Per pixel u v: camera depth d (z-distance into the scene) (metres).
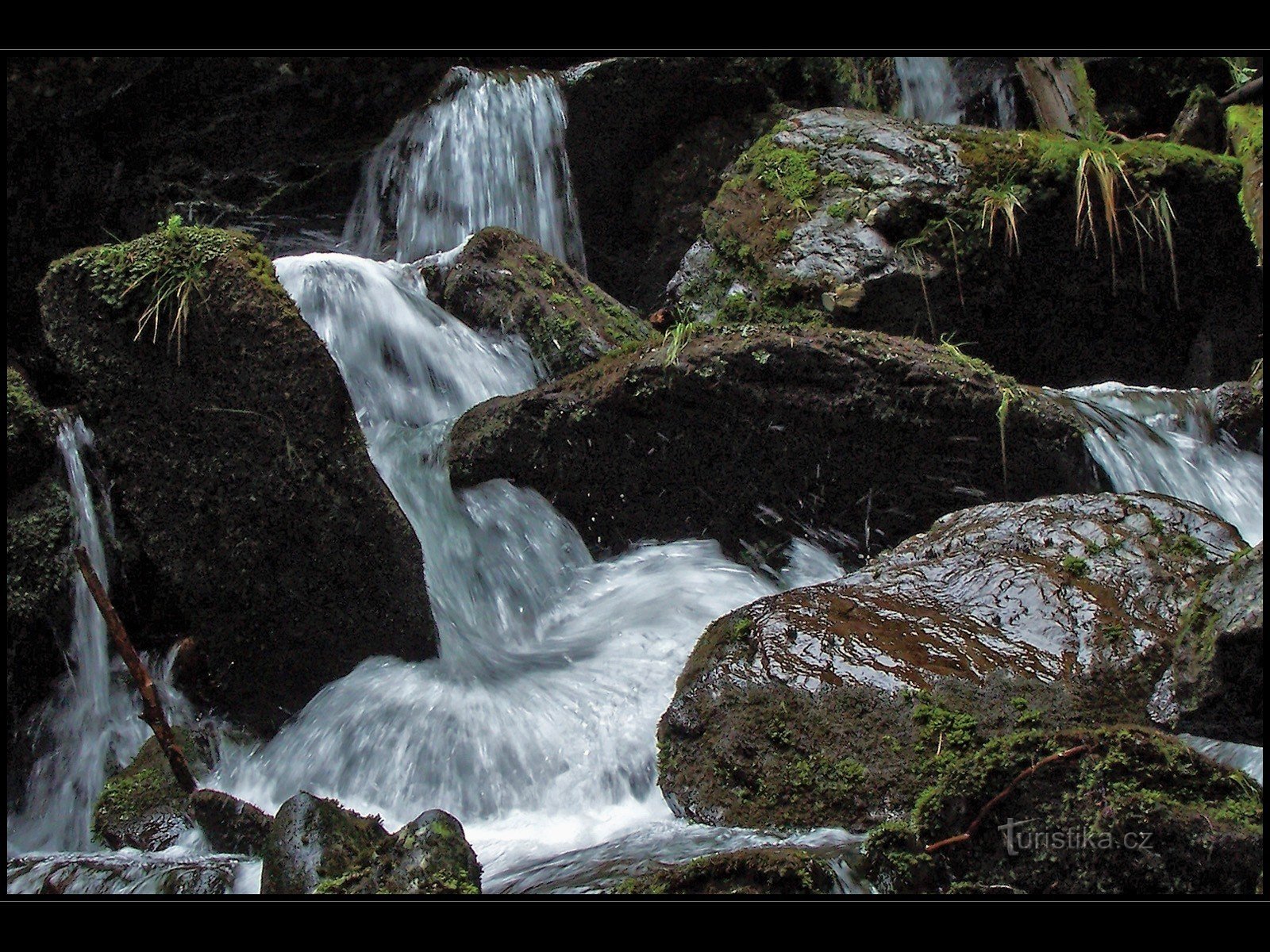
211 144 6.75
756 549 5.03
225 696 4.59
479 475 5.04
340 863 3.13
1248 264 6.34
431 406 5.71
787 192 6.43
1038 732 2.91
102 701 4.47
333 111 6.91
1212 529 3.93
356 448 4.49
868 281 5.96
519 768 4.10
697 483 4.99
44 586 4.33
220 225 6.84
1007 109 8.23
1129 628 3.59
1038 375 6.37
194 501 4.53
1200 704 3.28
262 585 4.55
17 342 6.09
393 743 4.27
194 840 3.98
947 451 4.80
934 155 6.30
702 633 4.22
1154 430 5.19
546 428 4.96
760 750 3.54
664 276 7.74
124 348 4.48
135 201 6.61
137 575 4.62
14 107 6.08
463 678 4.50
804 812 3.39
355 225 7.21
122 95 6.38
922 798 2.95
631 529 5.11
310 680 4.62
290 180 7.01
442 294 6.20
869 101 8.36
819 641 3.71
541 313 5.97
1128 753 2.85
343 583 4.54
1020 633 3.67
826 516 4.97
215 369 4.45
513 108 7.38
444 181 7.27
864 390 4.74
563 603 4.95
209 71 6.53
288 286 5.57
